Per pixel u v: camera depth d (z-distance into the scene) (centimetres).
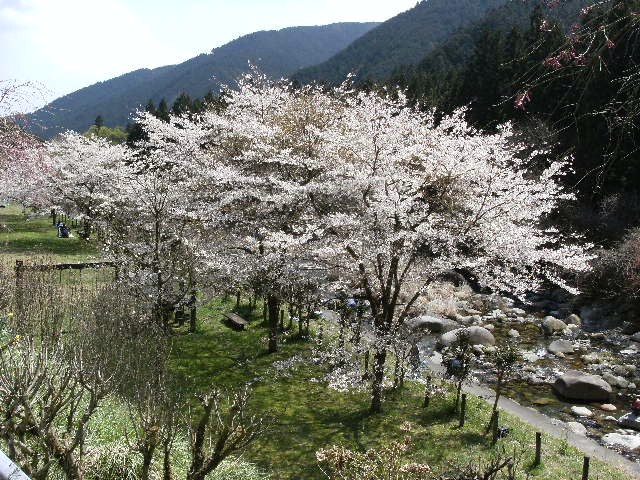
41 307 1199
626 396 1435
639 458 1095
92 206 2828
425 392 1284
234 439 582
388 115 1244
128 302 1391
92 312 1249
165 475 558
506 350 1361
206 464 546
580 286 2272
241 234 1647
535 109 2375
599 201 2508
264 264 1405
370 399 1295
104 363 772
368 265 1348
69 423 568
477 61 3634
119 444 681
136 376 844
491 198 1162
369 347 1224
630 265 2070
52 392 538
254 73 2331
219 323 1825
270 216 1555
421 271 1259
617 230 2370
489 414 1227
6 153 1120
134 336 1180
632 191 2541
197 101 4738
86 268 2134
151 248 1496
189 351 1552
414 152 1227
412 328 1853
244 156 1605
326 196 1423
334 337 1677
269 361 1499
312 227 1186
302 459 1004
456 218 1209
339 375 1228
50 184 2822
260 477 893
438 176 1225
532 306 2334
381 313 1277
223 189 1648
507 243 1138
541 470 968
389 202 1105
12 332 990
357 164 1291
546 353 1769
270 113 1831
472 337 1817
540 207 1201
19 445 501
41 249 2752
